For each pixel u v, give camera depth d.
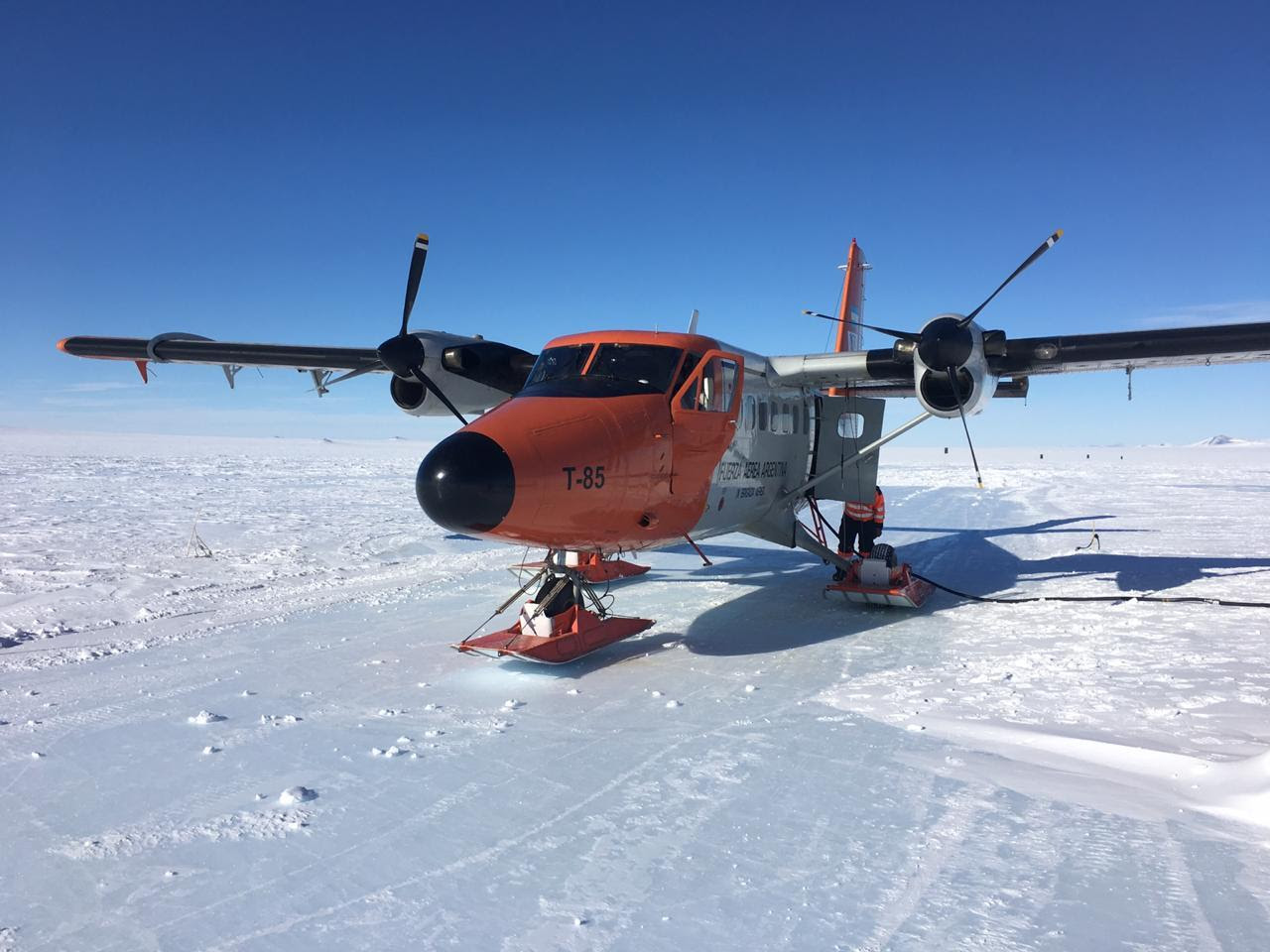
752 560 13.34
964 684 6.25
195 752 5.01
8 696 6.17
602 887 3.39
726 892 3.32
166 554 13.38
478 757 4.89
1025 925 3.02
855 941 2.94
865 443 11.17
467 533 6.03
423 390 10.89
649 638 8.02
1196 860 3.49
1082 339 9.02
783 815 4.04
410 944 3.00
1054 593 10.15
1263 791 4.01
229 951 2.97
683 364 7.61
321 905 3.28
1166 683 6.13
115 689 6.34
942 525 19.00
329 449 98.88
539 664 7.03
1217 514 20.55
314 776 4.62
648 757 4.86
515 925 3.11
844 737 5.15
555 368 7.69
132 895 3.37
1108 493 28.97
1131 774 4.45
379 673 6.75
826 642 7.80
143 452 73.75
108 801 4.30
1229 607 8.91
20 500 24.05
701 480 7.79
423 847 3.77
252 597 10.04
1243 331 8.47
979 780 4.41
